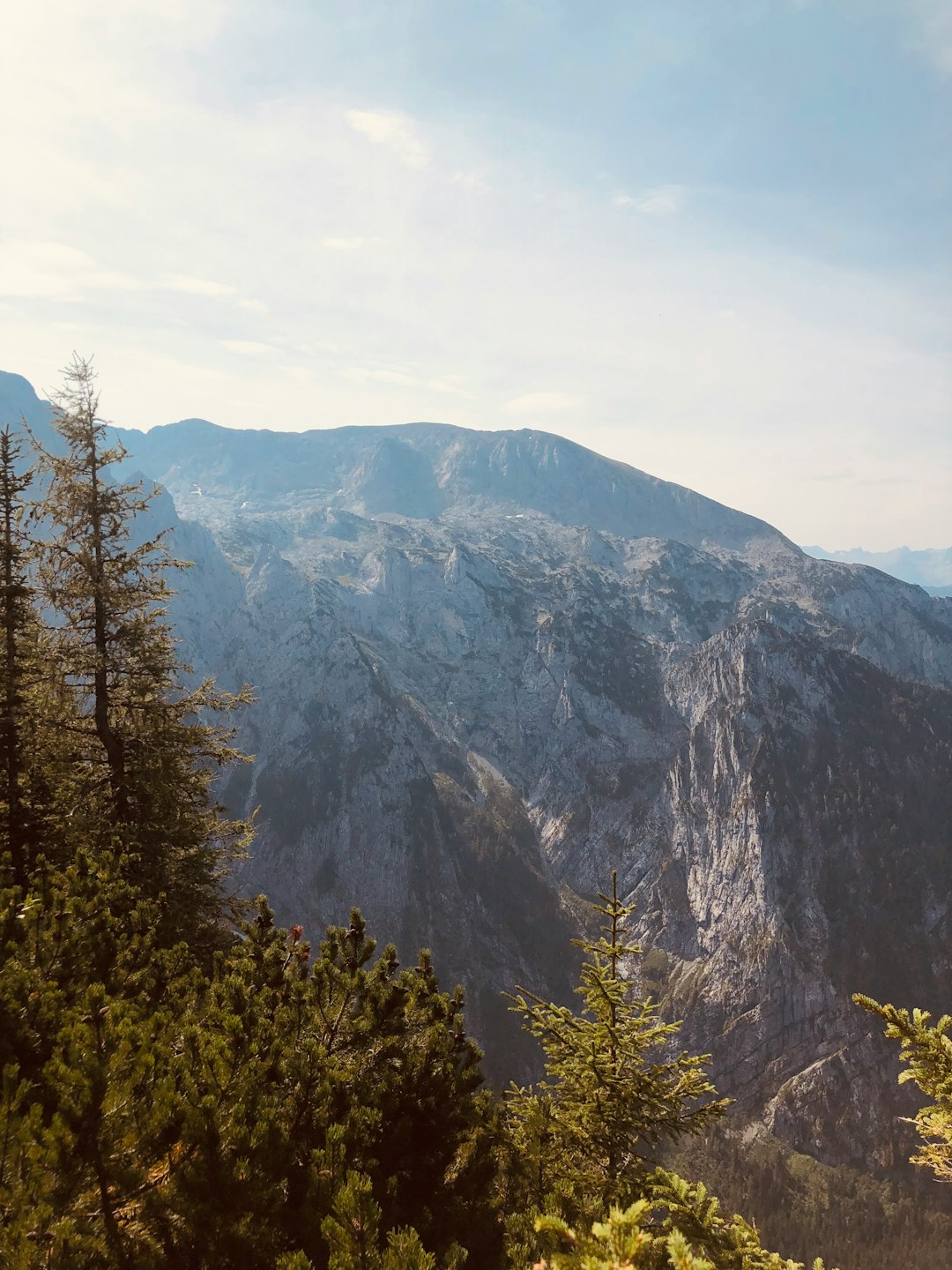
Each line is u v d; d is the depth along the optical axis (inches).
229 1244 243.6
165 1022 321.4
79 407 774.5
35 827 717.9
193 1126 255.3
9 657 751.7
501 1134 390.6
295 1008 368.5
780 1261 286.7
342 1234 213.3
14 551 749.3
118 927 430.9
